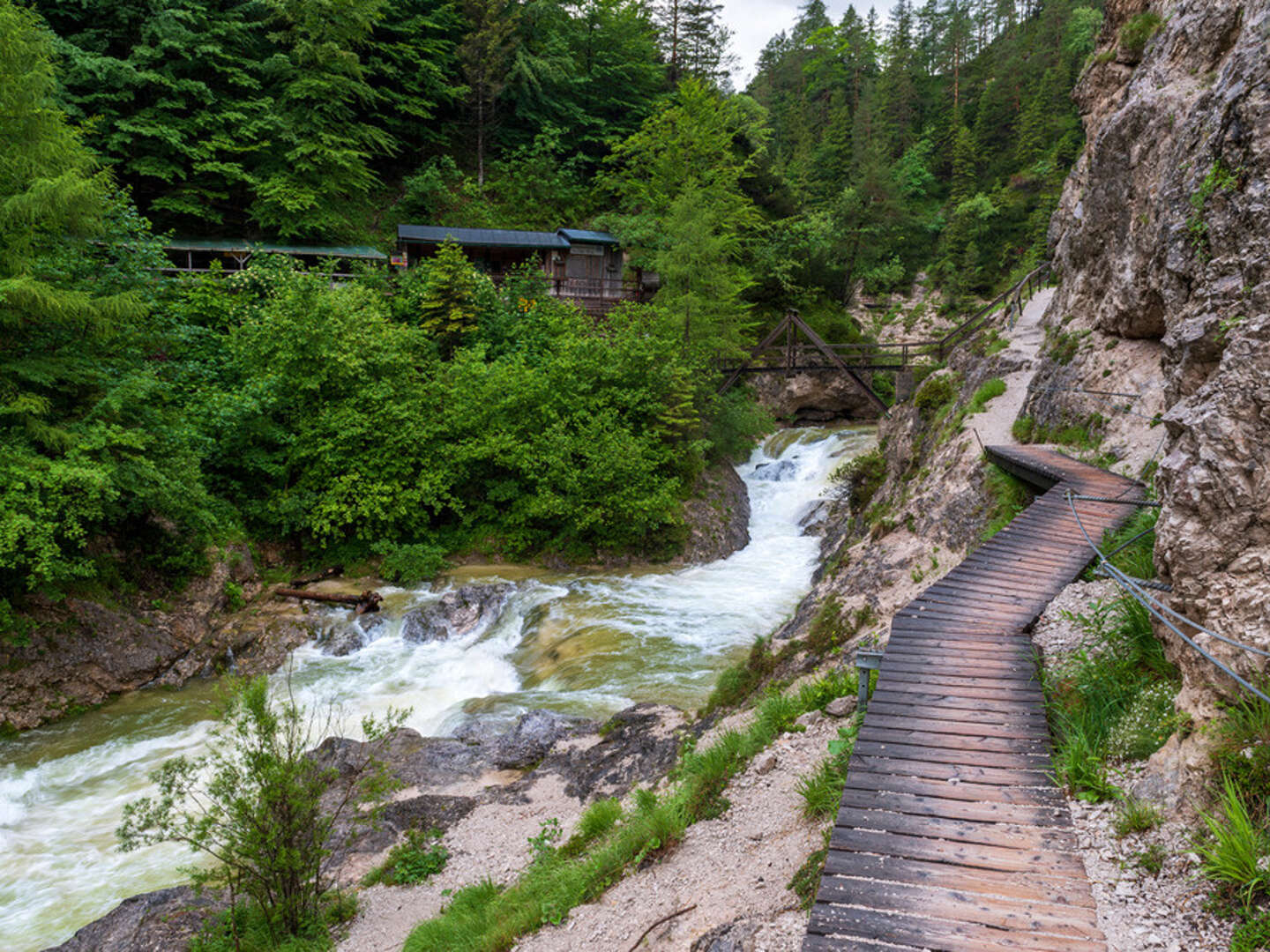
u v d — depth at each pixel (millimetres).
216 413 18250
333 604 17875
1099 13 61219
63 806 11172
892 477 21203
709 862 6945
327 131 33375
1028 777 5938
